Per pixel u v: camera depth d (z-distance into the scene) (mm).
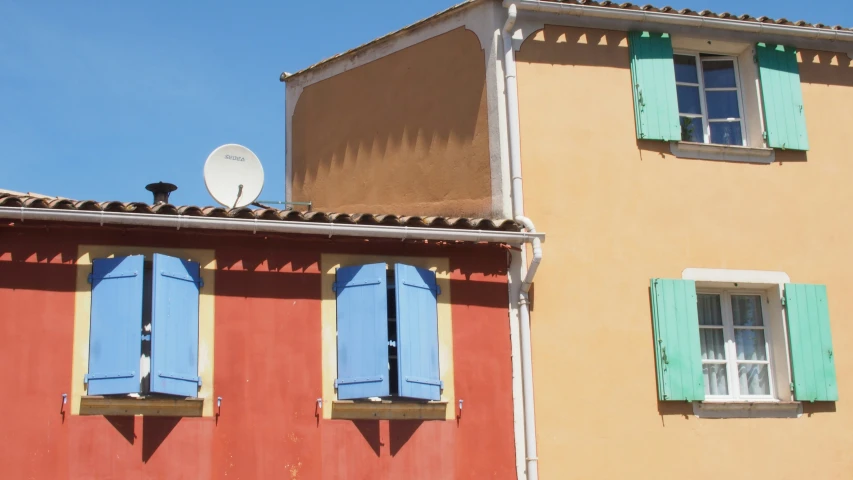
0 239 12195
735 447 14141
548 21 14891
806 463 14344
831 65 15977
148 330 12547
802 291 14789
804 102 15688
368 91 16609
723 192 14977
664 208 14672
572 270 14109
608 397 13828
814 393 14469
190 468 12234
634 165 14711
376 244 13445
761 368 14758
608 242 14344
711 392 14492
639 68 15008
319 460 12680
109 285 12305
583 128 14648
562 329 13875
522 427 13422
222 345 12656
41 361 12031
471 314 13570
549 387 13648
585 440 13617
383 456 12883
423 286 13328
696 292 14797
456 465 13102
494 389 13438
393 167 15906
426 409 13148
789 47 15812
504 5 14703
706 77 15812
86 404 12039
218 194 14047
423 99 15680
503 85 14633
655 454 13828
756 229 14961
